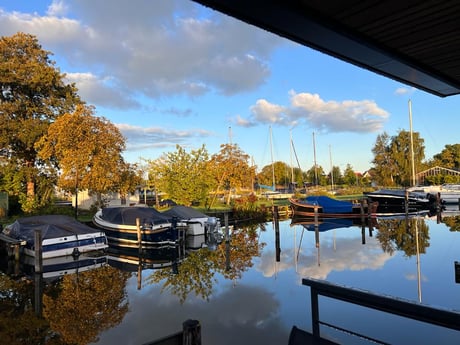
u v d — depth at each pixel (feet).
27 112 85.66
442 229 65.05
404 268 36.24
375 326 21.13
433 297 27.27
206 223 63.98
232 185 109.81
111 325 24.17
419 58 10.46
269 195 142.10
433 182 168.35
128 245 55.16
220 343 20.42
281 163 224.74
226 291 30.71
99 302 29.12
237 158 109.09
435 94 13.42
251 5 6.74
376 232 64.03
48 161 84.74
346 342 18.93
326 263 39.78
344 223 80.89
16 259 44.80
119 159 74.08
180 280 35.22
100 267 42.88
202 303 27.78
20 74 81.92
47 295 31.50
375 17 7.91
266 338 20.94
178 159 86.28
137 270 40.86
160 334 22.49
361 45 8.98
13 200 80.48
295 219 91.04
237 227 77.71
